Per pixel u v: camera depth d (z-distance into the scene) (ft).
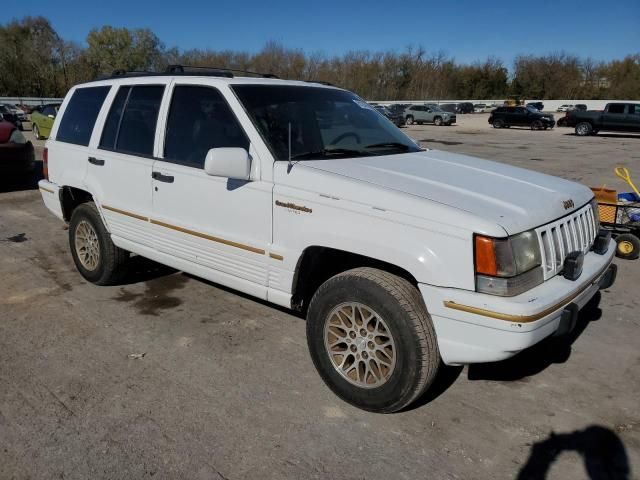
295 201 10.50
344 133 12.89
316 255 10.84
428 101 212.43
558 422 9.98
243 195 11.39
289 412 10.14
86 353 12.26
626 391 11.05
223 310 14.76
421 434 9.58
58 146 16.80
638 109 85.56
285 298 11.15
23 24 189.67
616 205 20.53
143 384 11.00
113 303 15.15
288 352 12.48
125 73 16.06
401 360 9.34
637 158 55.52
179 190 12.75
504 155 58.44
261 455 8.93
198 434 9.43
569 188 11.41
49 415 9.88
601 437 9.55
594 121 88.69
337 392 10.50
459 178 10.78
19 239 21.76
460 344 8.89
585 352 12.73
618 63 247.09
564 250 10.00
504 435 9.59
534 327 8.54
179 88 13.24
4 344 12.65
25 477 8.32
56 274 17.51
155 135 13.51
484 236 8.57
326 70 224.53
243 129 11.57
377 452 9.07
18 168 30.45
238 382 11.15
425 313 9.26
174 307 14.93
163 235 13.42
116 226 14.84
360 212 9.63
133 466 8.59
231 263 12.00
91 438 9.26
